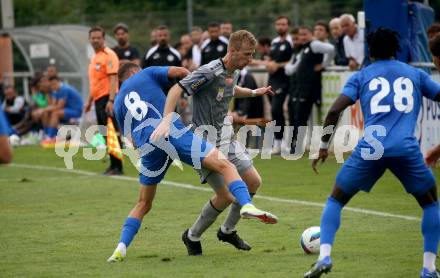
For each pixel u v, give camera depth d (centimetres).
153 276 1736
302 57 3950
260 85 4456
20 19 8262
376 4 3541
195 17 6231
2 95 5459
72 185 3319
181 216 2527
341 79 3862
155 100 1905
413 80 1669
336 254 1927
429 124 3428
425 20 3703
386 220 2377
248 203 1753
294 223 2361
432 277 1638
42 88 5300
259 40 4531
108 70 3459
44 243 2139
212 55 4197
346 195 1650
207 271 1777
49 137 5138
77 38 5662
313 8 6538
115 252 1898
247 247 2006
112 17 6600
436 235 1645
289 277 1702
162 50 4203
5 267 1853
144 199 1933
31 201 2905
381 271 1744
